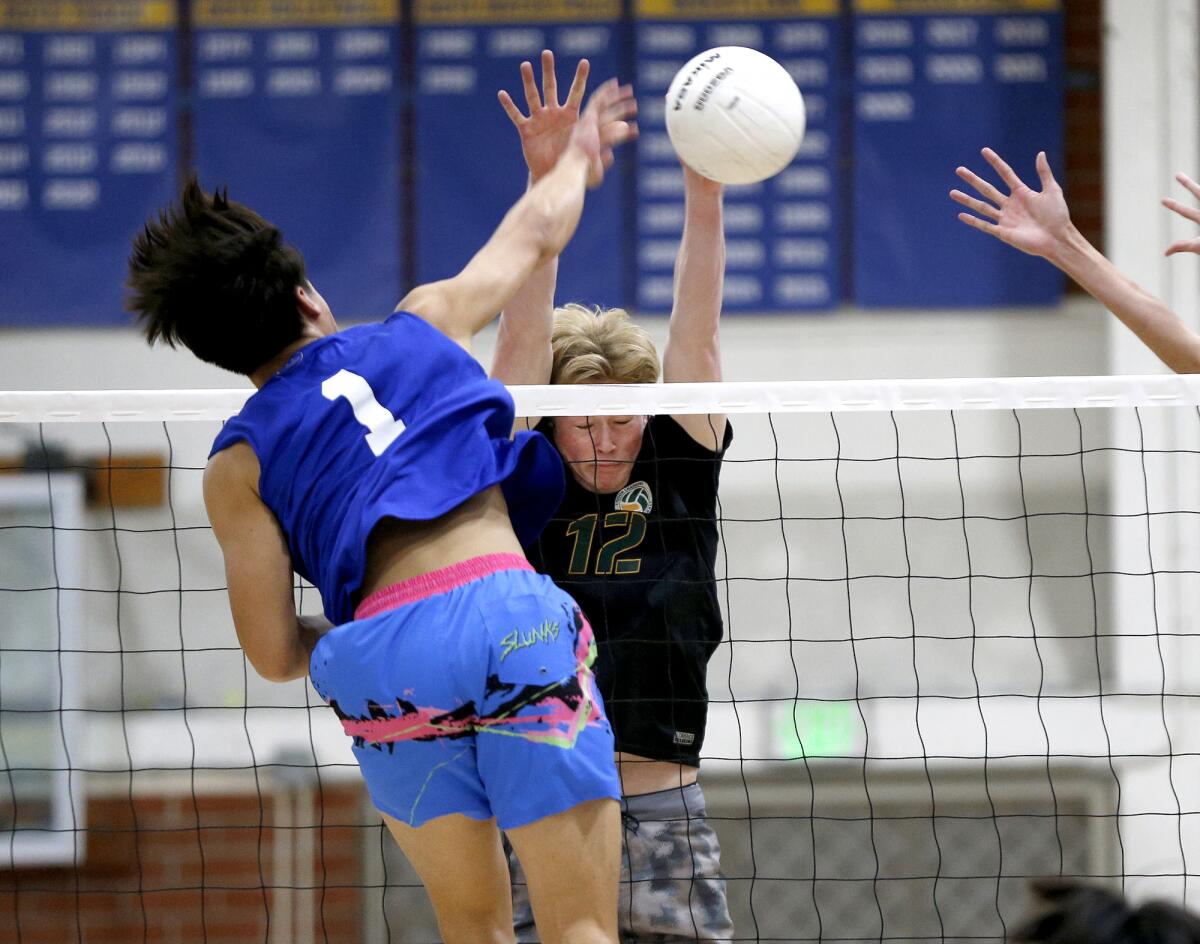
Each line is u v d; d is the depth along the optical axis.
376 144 24.47
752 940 21.47
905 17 24.19
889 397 10.83
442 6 24.56
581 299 24.28
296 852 21.77
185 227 8.39
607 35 24.42
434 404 8.19
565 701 7.81
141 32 24.50
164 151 24.44
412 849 8.50
